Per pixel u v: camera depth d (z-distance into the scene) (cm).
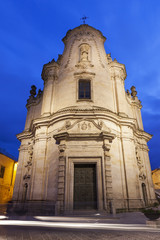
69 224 730
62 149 1555
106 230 684
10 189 3059
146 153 2338
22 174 2119
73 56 2291
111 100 2059
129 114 2494
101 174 1497
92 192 1487
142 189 1970
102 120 1730
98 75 2092
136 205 1559
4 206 1426
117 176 1609
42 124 1877
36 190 1620
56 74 2280
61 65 2347
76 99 1911
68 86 2017
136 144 2184
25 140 2308
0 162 2786
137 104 2683
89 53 2305
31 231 655
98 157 1551
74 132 1638
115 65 2323
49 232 645
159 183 3438
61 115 1744
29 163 2044
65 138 1579
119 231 675
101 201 1405
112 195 1434
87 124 1677
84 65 2141
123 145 1786
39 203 1541
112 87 2205
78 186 1511
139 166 2038
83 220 943
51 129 1831
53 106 2055
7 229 685
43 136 1833
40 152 1775
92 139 1605
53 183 1558
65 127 1658
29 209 1524
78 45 2375
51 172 1628
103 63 2286
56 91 2153
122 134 1834
